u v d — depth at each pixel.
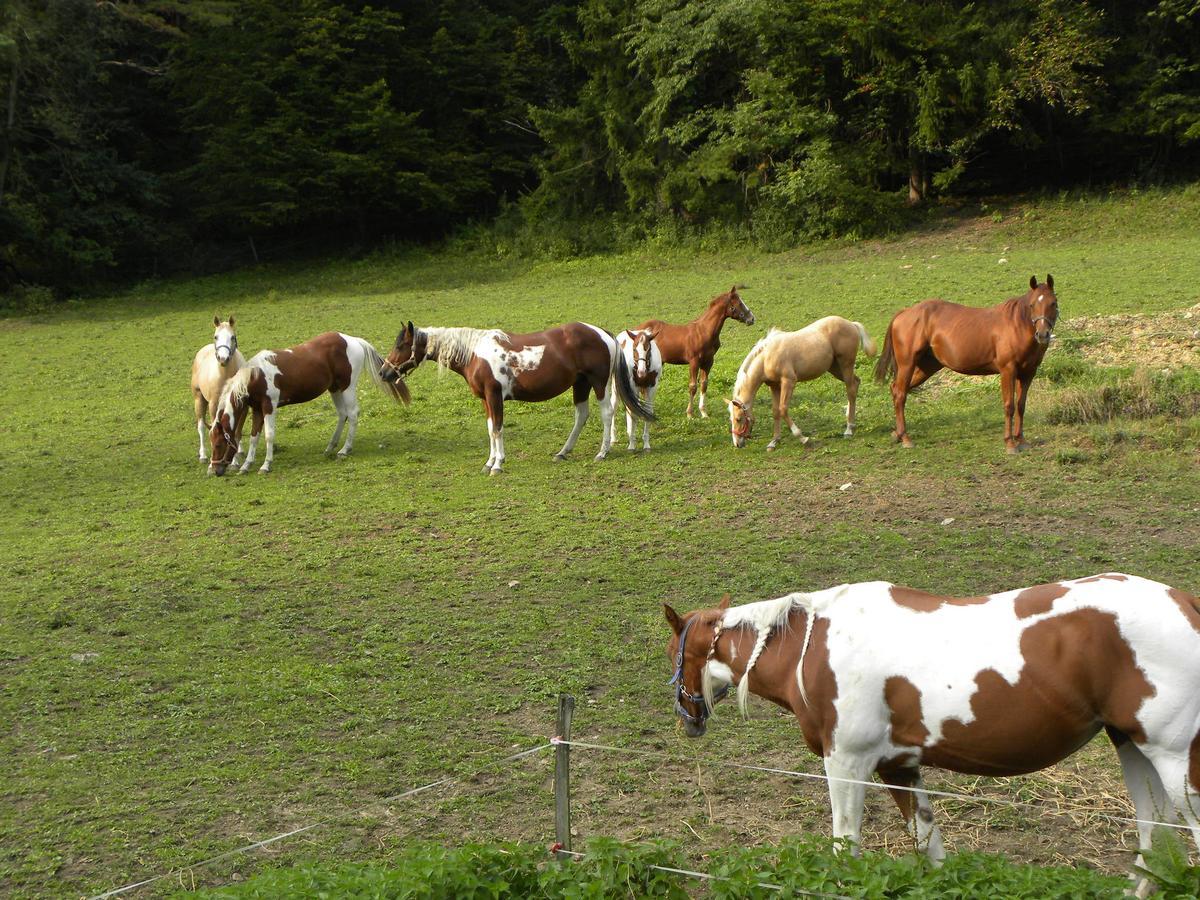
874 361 18.98
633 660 8.25
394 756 6.87
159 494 14.48
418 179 41.69
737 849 5.08
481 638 8.80
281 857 5.71
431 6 45.44
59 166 40.28
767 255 34.97
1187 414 13.85
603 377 14.91
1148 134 34.97
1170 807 4.70
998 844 5.58
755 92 36.69
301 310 31.56
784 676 5.11
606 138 40.47
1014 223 33.78
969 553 10.18
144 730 7.34
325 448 16.91
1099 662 4.48
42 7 38.44
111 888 5.46
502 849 4.99
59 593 10.36
